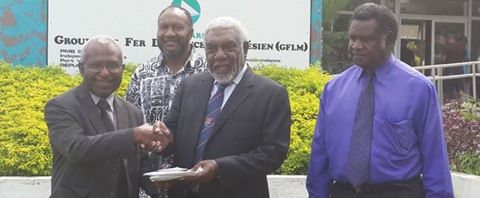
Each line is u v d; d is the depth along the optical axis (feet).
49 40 28.53
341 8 45.98
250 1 29.78
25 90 25.11
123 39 28.84
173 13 17.61
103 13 28.73
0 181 20.35
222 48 13.73
